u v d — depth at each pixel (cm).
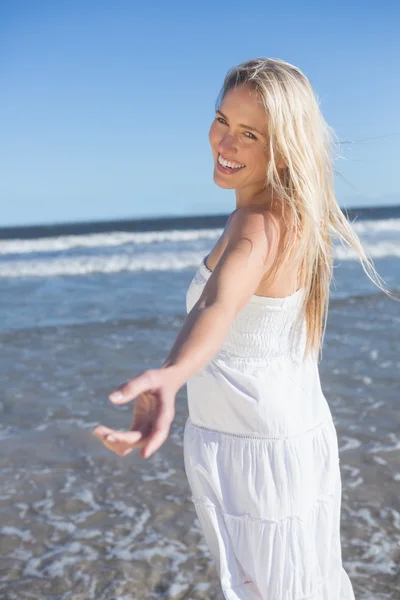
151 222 6494
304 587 171
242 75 164
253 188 168
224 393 171
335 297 1098
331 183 177
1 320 940
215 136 171
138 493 387
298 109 162
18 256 2111
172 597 285
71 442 464
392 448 443
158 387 105
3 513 361
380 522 346
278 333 173
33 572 303
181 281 1384
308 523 176
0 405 541
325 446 185
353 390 576
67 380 618
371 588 287
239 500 170
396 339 774
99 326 880
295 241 161
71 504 372
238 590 166
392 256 1795
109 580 297
